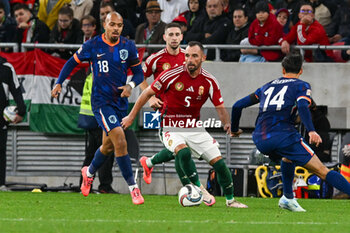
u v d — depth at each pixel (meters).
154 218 23.28
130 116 27.80
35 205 29.66
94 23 45.50
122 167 29.25
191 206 28.38
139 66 30.17
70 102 45.38
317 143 24.70
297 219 23.41
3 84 42.78
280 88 25.66
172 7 48.53
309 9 42.97
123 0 47.28
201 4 47.00
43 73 45.34
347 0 45.59
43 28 47.72
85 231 18.86
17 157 47.53
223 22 45.44
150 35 45.28
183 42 45.97
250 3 47.38
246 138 45.03
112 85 29.50
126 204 30.94
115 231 18.84
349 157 38.22
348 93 43.38
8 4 50.28
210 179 40.22
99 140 41.09
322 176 25.34
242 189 39.84
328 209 29.64
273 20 43.59
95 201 33.19
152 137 45.94
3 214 24.69
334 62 44.16
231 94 44.41
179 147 27.67
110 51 29.47
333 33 46.00
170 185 45.53
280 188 38.31
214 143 28.28
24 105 43.19
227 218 23.50
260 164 39.59
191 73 27.27
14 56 45.56
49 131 45.78
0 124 43.03
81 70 45.09
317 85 43.69
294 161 25.44
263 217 24.00
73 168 46.91
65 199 34.69
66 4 48.88
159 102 27.95
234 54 45.47
